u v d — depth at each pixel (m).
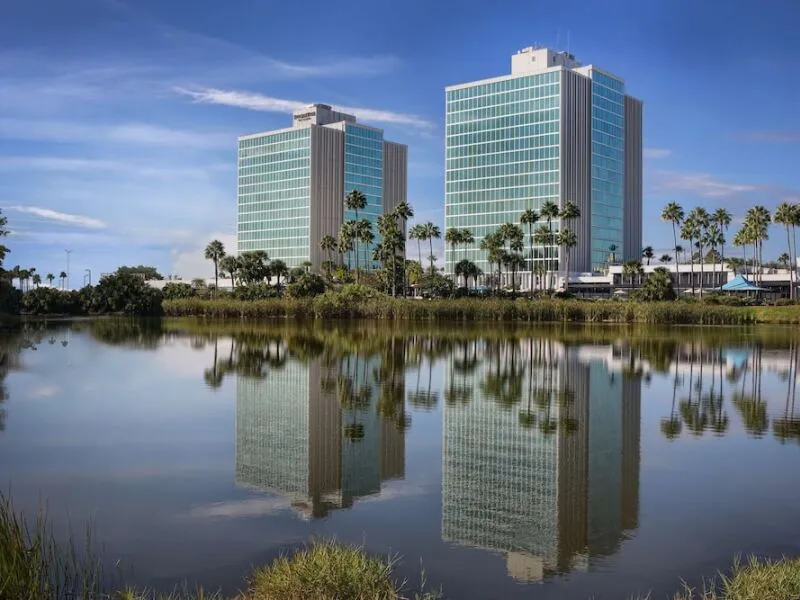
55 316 130.50
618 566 13.14
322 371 43.78
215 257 178.38
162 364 47.50
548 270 176.12
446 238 166.38
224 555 13.46
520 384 38.28
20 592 9.73
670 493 18.02
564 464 21.14
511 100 189.88
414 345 63.81
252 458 21.55
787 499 17.47
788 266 194.12
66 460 21.14
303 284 142.12
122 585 11.92
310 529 15.09
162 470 20.05
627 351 58.41
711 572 12.87
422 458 21.83
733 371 44.81
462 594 11.79
